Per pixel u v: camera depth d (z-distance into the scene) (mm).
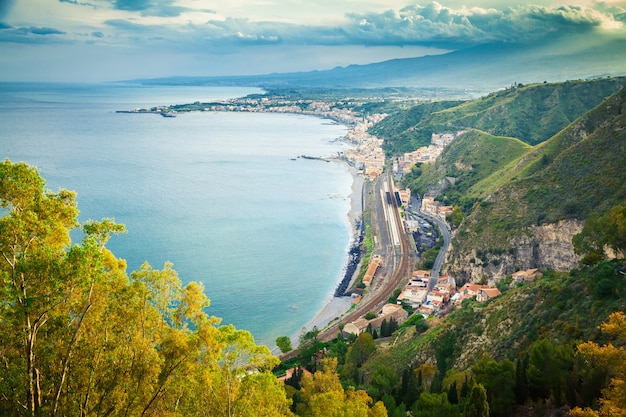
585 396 49188
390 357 97938
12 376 28938
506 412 56031
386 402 66875
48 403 30688
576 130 179250
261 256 181000
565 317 72375
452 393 63000
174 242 189500
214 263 171625
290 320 136625
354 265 177250
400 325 123938
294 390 81125
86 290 31812
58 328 31406
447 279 155875
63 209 32094
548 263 138250
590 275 77812
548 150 187500
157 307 35938
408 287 150750
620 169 133250
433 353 89375
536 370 56219
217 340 37969
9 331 29594
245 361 41500
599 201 130375
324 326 131750
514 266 144000
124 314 33688
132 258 171750
